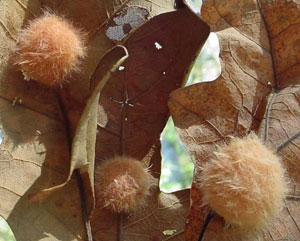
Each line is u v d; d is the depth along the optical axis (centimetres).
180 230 13
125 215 13
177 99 12
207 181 11
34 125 12
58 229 12
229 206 11
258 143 12
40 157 12
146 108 13
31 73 12
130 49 13
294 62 13
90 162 12
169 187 38
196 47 13
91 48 13
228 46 13
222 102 12
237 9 13
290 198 12
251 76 13
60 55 12
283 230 12
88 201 12
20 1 12
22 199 11
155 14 13
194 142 12
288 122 12
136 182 12
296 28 13
